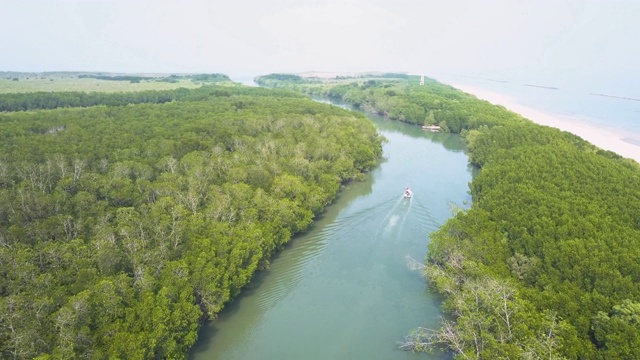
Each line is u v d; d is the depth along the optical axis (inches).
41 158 3912.4
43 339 1951.3
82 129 5113.2
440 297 2987.2
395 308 2891.2
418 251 3587.6
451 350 2442.2
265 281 3166.8
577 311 2268.7
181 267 2481.5
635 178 4136.3
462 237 3166.8
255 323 2736.2
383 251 3585.1
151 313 2177.7
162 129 5260.8
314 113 7283.5
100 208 3189.0
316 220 4074.8
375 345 2554.1
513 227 3144.7
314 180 4288.9
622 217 3304.6
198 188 3582.7
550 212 3363.7
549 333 2031.3
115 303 2177.7
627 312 2111.2
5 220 2962.6
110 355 1937.7
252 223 3154.5
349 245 3666.3
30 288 2244.1
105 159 4087.1
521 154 4849.9
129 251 2664.9
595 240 2910.9
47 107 7268.7
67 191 3425.2
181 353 2233.0
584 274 2576.3
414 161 6235.2
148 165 3973.9
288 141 5068.9
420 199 4658.0
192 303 2397.9
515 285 2431.1
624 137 7839.6
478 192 4190.5
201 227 2977.4
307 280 3193.9
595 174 4212.6
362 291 3068.4
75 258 2509.8
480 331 2159.2
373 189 4953.3
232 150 4862.2
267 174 3959.2
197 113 6535.4
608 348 2004.2
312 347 2541.8
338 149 5113.2
